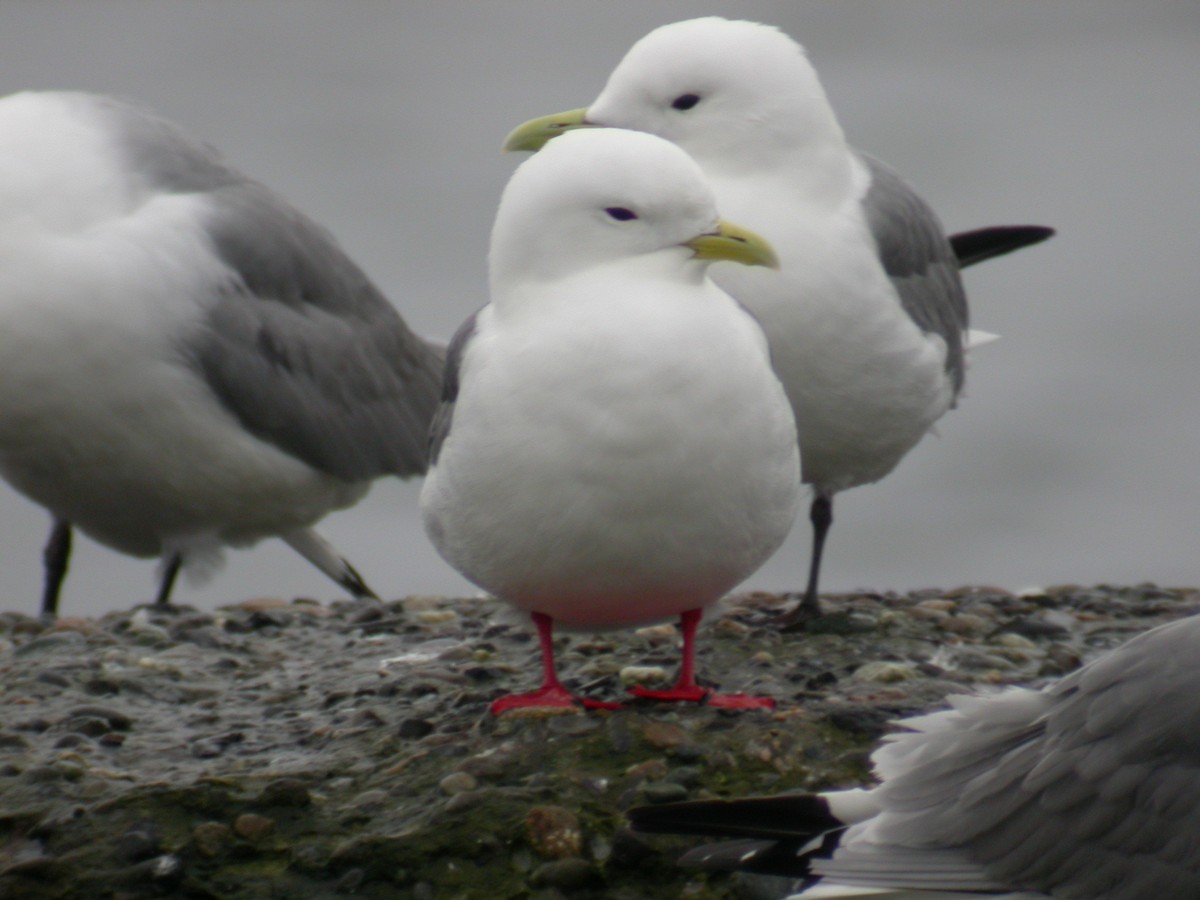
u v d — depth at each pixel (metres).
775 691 10.86
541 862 9.49
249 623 13.01
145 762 10.47
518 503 9.50
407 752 10.24
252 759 10.45
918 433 13.04
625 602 9.98
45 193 13.77
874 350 12.34
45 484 14.73
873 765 9.82
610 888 9.49
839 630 12.26
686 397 9.33
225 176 14.96
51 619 13.41
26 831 9.84
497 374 9.55
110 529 15.29
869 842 8.88
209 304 14.22
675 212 9.70
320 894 9.48
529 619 10.60
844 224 12.30
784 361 12.23
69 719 10.95
